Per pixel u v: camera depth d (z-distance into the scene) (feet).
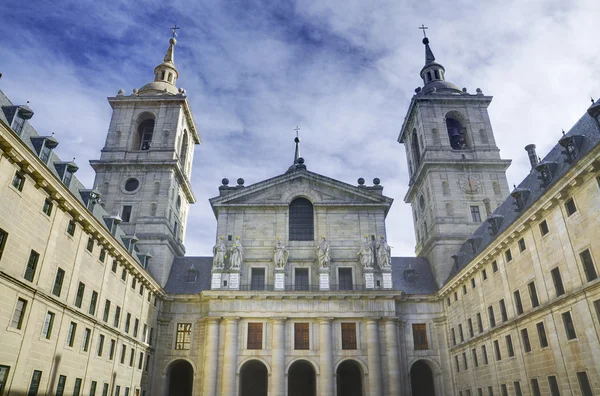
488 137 202.39
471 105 210.38
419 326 166.20
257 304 156.25
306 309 156.15
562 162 107.45
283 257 163.63
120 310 133.39
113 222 139.44
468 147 204.23
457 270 167.22
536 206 104.42
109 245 123.95
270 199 178.50
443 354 162.20
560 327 97.45
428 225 196.44
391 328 154.92
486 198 188.85
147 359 154.71
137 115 204.13
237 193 176.96
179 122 204.23
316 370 148.77
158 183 187.32
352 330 155.63
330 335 152.97
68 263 104.42
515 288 117.80
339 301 157.28
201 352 157.99
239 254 163.63
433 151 198.80
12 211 84.33
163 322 163.32
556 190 96.73
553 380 100.99
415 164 222.28
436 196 188.34
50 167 102.68
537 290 107.04
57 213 100.01
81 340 110.11
